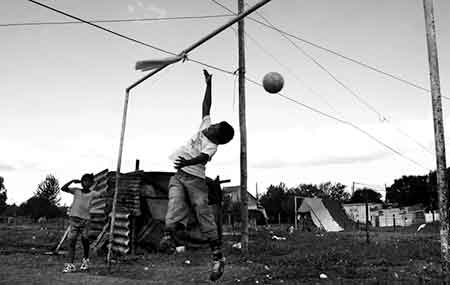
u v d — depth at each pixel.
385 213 66.00
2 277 7.33
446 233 4.49
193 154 4.63
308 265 9.63
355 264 9.98
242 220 13.34
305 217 42.78
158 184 13.98
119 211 13.16
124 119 8.88
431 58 4.86
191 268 9.41
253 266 9.70
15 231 23.80
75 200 8.70
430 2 4.96
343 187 109.88
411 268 9.51
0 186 57.44
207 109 5.24
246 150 14.01
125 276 8.13
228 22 6.23
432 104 4.78
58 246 12.12
